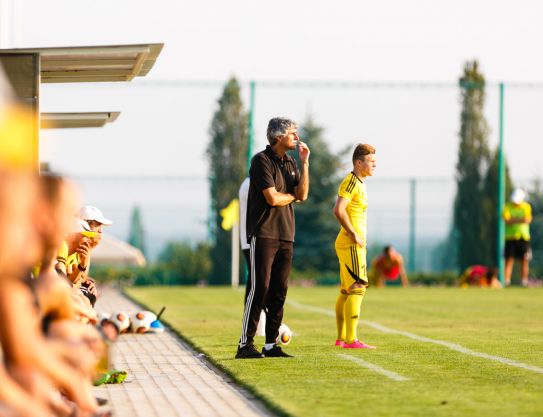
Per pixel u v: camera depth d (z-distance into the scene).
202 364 22.14
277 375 19.36
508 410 15.24
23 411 10.15
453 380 18.81
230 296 51.66
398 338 27.72
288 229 22.45
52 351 12.47
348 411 15.02
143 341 27.86
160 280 74.88
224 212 67.19
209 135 90.06
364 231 24.58
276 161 22.38
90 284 21.72
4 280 10.08
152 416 14.93
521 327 31.97
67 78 27.12
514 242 64.81
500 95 66.38
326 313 38.56
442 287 64.00
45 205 10.69
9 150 9.30
